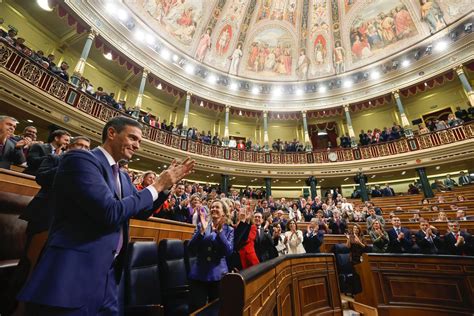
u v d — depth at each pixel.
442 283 3.86
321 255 3.67
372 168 13.29
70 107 7.99
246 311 1.24
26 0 9.20
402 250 5.28
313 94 16.52
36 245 1.57
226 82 16.23
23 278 1.49
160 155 11.43
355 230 5.60
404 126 13.24
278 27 17.44
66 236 1.01
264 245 3.84
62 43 10.80
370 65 15.33
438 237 5.24
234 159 13.98
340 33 16.61
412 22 14.10
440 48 12.91
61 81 7.87
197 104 15.60
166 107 15.39
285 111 16.45
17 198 2.09
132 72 12.68
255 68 17.31
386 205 11.11
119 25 11.20
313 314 3.00
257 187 15.88
